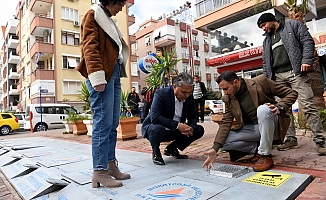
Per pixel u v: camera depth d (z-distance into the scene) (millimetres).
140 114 12094
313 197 1771
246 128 2852
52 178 2680
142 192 2055
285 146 3471
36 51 20469
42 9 22969
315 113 3105
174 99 3135
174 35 32688
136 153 4082
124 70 2664
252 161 2934
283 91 2723
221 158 3318
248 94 2787
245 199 1812
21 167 3555
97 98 2279
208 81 36562
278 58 3385
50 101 20547
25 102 25797
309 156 2988
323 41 11312
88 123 6961
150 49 33969
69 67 21844
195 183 2221
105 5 2404
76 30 22500
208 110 21531
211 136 5695
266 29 3465
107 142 2301
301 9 5016
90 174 2746
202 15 14656
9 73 33156
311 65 3043
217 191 1995
